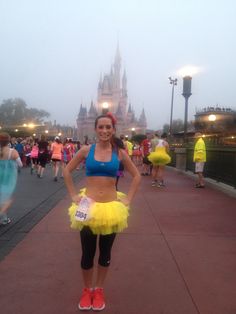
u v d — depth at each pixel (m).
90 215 3.63
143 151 18.45
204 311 3.91
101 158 3.78
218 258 5.58
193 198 11.14
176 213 8.84
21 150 24.05
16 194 11.67
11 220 7.84
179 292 4.37
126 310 3.92
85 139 19.41
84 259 3.91
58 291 4.34
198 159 13.61
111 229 3.75
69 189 3.85
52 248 5.93
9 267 5.08
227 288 4.49
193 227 7.45
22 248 5.91
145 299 4.18
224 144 17.06
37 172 19.34
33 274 4.84
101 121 3.78
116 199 3.87
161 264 5.29
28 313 3.82
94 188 3.79
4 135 7.36
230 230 7.25
